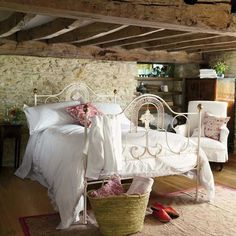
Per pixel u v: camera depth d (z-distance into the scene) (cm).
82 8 221
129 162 306
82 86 536
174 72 667
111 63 562
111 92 567
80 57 517
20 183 408
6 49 460
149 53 575
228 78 570
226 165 514
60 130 370
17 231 271
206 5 266
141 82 637
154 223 289
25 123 498
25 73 495
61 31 350
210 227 282
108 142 282
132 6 236
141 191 277
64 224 272
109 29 347
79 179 277
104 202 254
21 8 215
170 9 251
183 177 442
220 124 479
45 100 511
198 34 404
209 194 348
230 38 429
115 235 261
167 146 330
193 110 516
